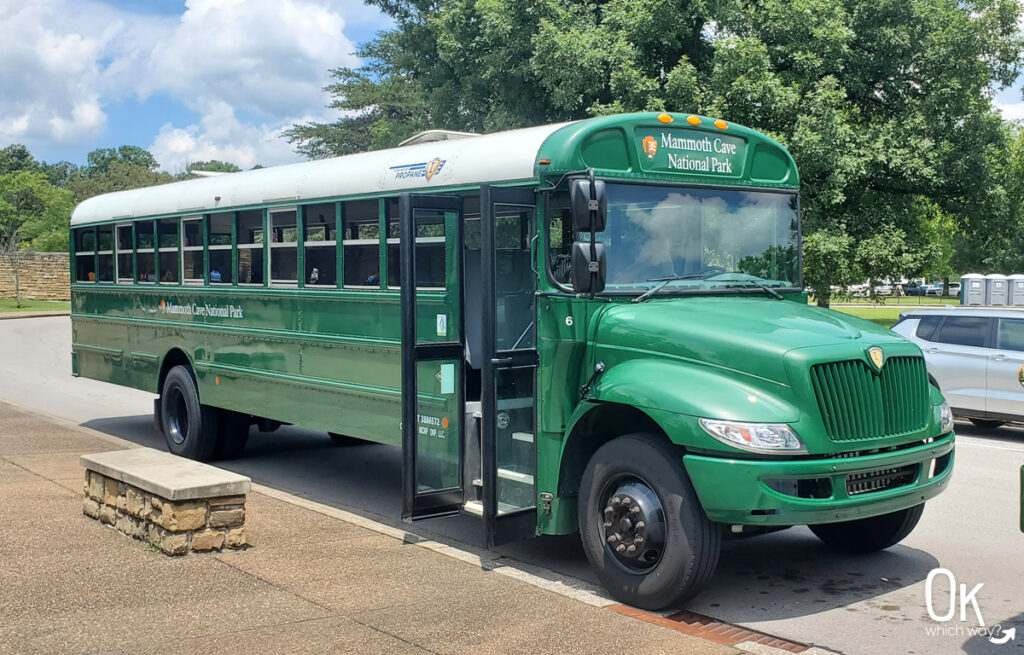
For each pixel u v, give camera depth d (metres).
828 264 19.36
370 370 8.22
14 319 38.75
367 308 8.21
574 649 4.98
